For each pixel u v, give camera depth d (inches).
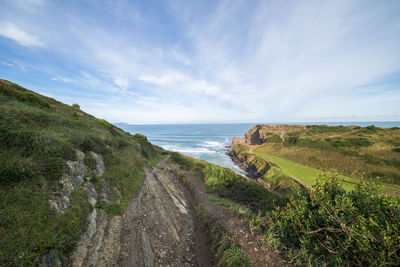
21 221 140.9
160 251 199.9
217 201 331.6
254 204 317.1
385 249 104.4
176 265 180.5
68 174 225.6
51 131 279.4
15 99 386.0
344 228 127.9
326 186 174.4
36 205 160.4
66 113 561.3
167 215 285.9
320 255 138.3
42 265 127.6
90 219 202.7
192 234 239.1
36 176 183.8
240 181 443.2
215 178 518.6
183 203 349.1
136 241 210.8
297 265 134.7
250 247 162.4
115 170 387.2
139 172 484.7
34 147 211.3
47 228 149.7
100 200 255.3
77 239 166.6
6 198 148.8
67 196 200.5
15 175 167.9
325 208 146.0
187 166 775.1
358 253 118.4
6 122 220.2
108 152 448.1
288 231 174.7
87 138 368.2
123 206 281.4
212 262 174.1
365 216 137.0
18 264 117.3
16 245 124.5
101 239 193.5
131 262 177.5
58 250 143.4
